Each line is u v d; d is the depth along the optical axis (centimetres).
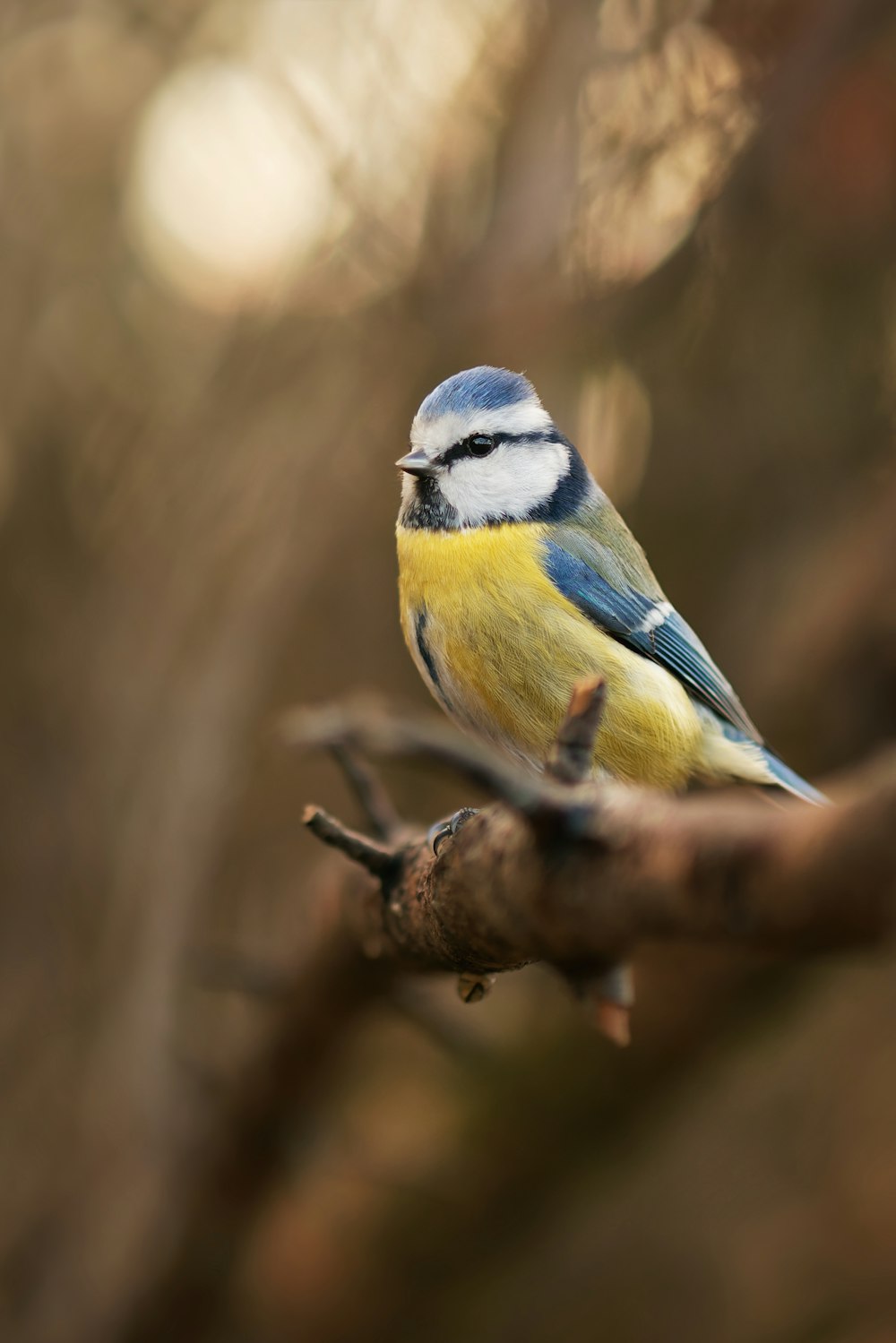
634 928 233
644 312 315
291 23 315
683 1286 323
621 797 239
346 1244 317
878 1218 323
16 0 318
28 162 318
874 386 317
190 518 316
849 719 315
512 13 314
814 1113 324
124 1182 316
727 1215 324
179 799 315
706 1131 324
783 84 312
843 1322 322
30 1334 316
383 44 314
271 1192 315
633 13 312
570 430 318
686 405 318
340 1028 312
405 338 314
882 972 322
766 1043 320
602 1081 315
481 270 314
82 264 318
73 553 317
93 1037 316
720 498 320
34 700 316
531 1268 323
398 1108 320
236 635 315
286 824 318
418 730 269
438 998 317
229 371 316
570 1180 316
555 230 313
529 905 264
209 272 318
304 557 315
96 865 316
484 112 314
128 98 318
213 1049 318
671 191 313
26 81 318
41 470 317
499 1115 315
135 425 317
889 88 312
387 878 304
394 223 314
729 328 316
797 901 186
